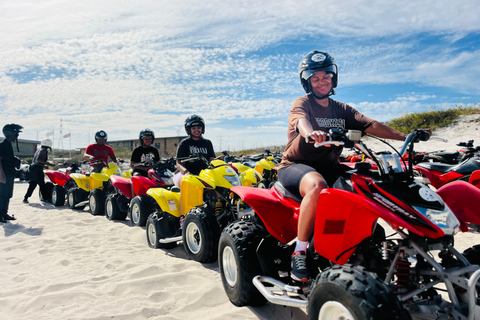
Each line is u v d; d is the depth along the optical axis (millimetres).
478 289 2424
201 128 6066
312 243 2852
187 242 4727
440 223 2172
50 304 3459
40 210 9109
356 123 3211
